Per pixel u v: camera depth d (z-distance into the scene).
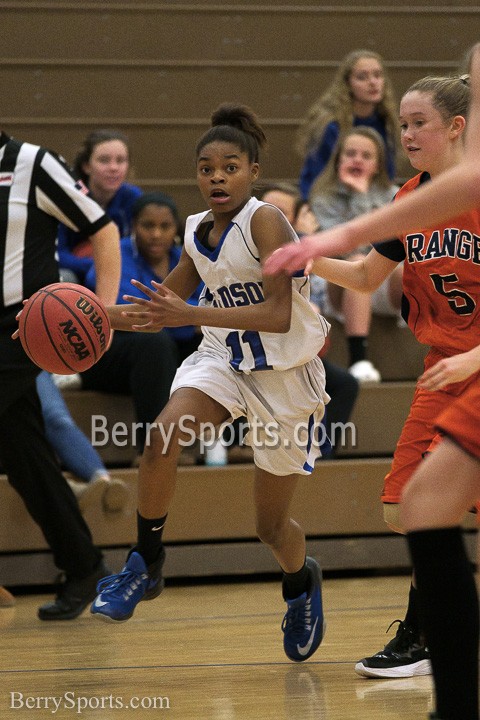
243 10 16.88
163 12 16.70
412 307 7.02
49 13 16.42
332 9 17.03
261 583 11.87
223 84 16.36
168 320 6.28
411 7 17.64
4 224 8.86
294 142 15.88
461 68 7.59
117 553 11.36
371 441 12.55
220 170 6.62
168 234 11.75
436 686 4.59
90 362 6.82
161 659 7.83
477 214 6.57
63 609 9.67
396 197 7.01
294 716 6.05
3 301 8.88
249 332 6.91
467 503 4.57
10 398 9.01
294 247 4.18
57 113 15.98
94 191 12.76
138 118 16.14
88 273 11.84
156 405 11.12
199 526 11.66
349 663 7.60
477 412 4.52
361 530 11.95
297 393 6.98
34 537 11.29
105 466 12.12
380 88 14.63
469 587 4.56
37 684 7.02
